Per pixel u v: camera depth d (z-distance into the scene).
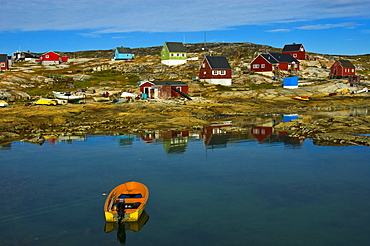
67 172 26.42
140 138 38.59
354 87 87.44
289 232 17.03
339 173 25.75
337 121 47.84
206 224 17.92
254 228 17.47
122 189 21.23
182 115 55.16
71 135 40.22
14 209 19.94
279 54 109.62
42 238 16.81
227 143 36.00
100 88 78.75
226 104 65.75
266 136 39.47
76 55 175.62
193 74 99.50
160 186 23.27
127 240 16.56
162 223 18.14
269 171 26.36
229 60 128.38
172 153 31.88
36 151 32.78
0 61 103.50
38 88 76.44
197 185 23.44
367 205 20.00
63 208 20.11
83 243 16.39
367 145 33.97
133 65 113.56
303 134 40.41
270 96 76.38
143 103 62.19
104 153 31.97
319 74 108.38
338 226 17.58
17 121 45.41
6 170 26.95
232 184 23.58
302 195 21.56
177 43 117.94
